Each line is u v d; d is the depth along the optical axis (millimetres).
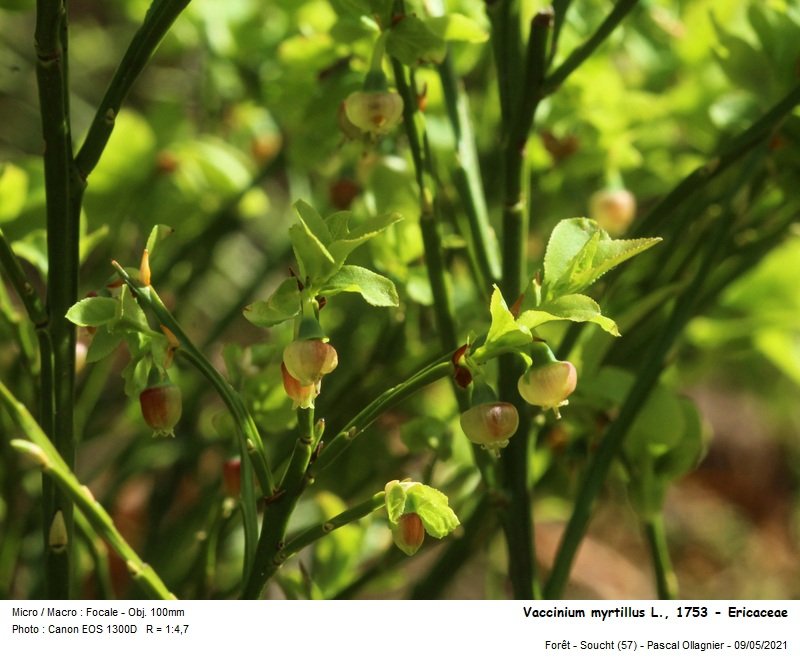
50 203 401
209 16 521
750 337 505
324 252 377
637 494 446
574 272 384
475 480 475
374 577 458
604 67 479
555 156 486
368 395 488
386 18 408
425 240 427
